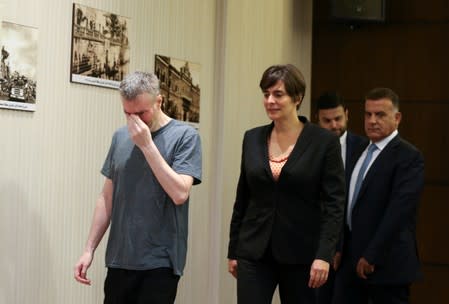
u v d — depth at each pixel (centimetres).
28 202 378
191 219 507
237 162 548
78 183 409
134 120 328
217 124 530
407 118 638
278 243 362
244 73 554
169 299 339
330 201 360
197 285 516
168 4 477
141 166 341
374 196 441
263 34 580
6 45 363
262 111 584
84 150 412
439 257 627
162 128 346
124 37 438
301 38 648
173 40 484
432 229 629
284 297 371
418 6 637
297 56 641
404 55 640
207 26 519
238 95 546
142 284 338
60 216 397
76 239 408
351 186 459
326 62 658
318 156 361
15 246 371
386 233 426
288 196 363
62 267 400
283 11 614
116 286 343
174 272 340
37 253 384
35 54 379
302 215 362
